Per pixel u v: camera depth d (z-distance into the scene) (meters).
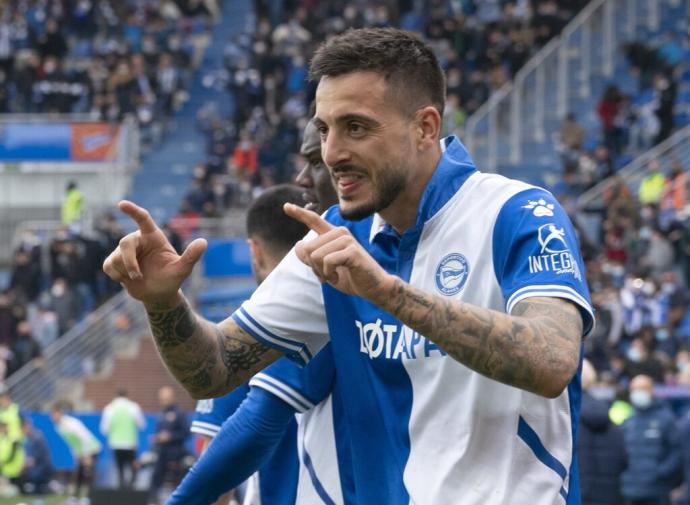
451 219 8.88
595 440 23.48
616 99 62.78
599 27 68.00
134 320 59.53
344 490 10.30
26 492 49.53
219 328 9.56
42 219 74.62
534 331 7.82
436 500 8.72
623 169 60.81
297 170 69.81
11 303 61.31
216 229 63.47
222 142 72.50
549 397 7.89
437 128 8.78
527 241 8.46
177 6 85.81
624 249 52.25
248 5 86.56
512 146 63.03
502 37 72.81
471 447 8.73
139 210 8.52
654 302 46.94
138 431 50.16
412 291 7.75
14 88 79.69
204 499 10.95
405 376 8.97
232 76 75.75
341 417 10.30
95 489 32.44
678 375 39.97
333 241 7.68
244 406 10.71
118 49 79.31
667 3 71.12
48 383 58.28
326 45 8.58
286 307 9.54
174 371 9.30
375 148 8.48
